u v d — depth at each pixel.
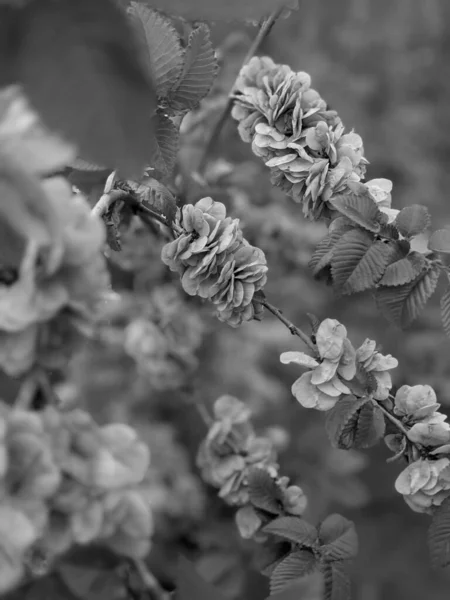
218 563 0.61
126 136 0.26
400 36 1.22
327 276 0.49
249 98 0.49
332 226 0.47
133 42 0.27
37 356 0.33
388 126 1.17
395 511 0.99
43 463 0.31
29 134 0.30
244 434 0.52
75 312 0.33
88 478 0.32
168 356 0.66
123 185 0.47
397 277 0.45
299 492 0.48
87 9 0.26
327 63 1.09
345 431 0.44
